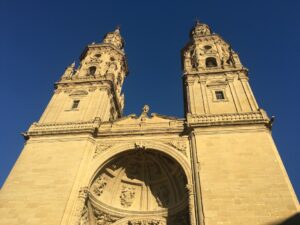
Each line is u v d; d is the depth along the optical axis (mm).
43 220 23438
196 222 22375
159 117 34625
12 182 26844
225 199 22750
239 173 24516
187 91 36875
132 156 31906
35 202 24828
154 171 32875
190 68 41438
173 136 30938
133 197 32281
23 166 28344
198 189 24109
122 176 32500
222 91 35688
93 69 48062
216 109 32750
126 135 31891
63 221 23312
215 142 27859
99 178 30172
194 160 26922
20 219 23656
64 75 43750
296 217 20625
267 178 23703
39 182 26531
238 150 26594
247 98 33531
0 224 23422
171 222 29672
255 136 27734
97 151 30547
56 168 27734
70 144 30359
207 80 37781
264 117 29328
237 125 29188
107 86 40062
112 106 42812
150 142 30734
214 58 45125
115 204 31250
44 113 36031
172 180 31562
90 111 35812
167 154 29375
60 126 32938
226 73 38344
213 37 49969
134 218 30578
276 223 20547
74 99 38500
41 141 31188
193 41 51094
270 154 25656
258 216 21234
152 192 32875
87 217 28109
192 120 30859
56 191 25594
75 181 26453
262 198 22328
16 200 25141
